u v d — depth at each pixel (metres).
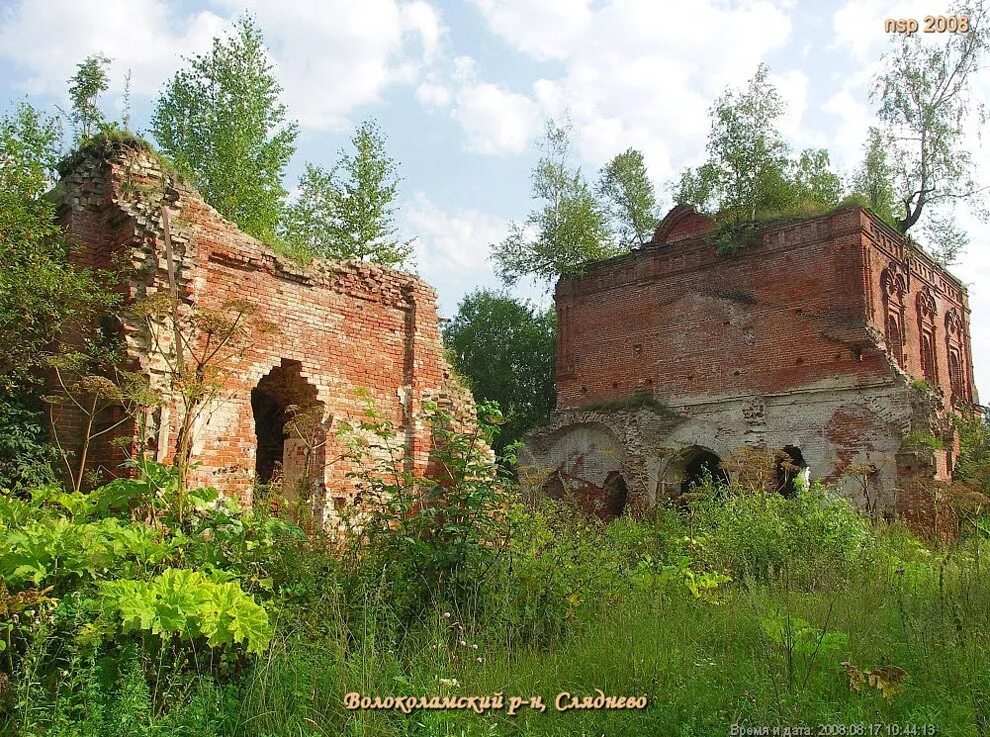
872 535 13.11
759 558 11.05
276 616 6.26
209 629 5.31
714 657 6.36
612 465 24.95
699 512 14.05
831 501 13.12
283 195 26.16
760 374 22.83
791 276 22.81
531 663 6.27
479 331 42.31
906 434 19.67
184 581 5.62
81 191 10.40
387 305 13.30
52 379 9.57
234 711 5.07
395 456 12.87
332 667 5.57
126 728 4.60
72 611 5.22
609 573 8.66
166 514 7.21
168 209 10.24
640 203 37.03
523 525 8.64
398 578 7.32
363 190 29.28
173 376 8.42
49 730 4.46
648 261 26.00
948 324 28.36
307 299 12.12
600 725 5.12
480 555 7.64
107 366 9.46
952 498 12.80
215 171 24.36
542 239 31.08
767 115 28.08
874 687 5.43
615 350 26.25
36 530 5.79
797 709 5.12
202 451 10.27
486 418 8.45
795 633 6.20
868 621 7.49
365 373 12.77
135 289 9.77
